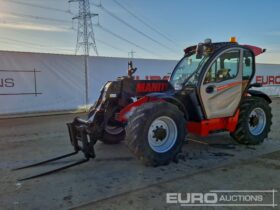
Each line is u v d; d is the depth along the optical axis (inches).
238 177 133.3
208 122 171.0
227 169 144.1
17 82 321.1
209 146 188.2
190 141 201.2
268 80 537.6
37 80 333.1
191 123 173.9
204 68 165.5
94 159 162.4
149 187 123.0
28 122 286.5
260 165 149.6
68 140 207.3
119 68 385.4
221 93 172.6
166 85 183.0
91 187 123.5
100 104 166.1
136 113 145.3
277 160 157.9
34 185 126.4
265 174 136.6
